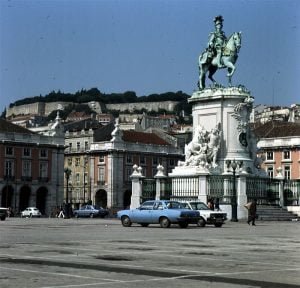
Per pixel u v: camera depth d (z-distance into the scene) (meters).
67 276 8.44
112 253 12.01
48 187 70.81
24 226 25.84
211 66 35.16
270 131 65.62
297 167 61.84
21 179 68.31
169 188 35.31
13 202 67.88
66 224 28.73
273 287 7.61
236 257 11.42
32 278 8.21
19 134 68.69
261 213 33.06
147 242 15.23
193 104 35.59
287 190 36.16
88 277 8.36
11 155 67.88
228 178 32.97
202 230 21.94
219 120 34.38
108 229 22.58
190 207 25.45
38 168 70.12
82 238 16.70
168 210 23.95
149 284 7.73
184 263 10.27
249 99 34.56
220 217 25.16
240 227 24.73
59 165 72.12
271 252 12.56
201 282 7.96
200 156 34.25
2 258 10.89
